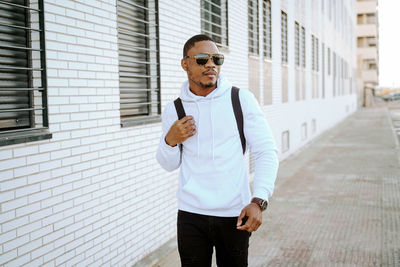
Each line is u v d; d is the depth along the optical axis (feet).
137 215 14.42
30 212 9.81
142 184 14.75
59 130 10.73
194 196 7.61
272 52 34.81
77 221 11.41
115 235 13.16
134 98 14.94
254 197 7.07
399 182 28.32
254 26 30.25
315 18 59.06
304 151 45.55
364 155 41.65
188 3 18.39
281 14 38.65
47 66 10.31
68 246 11.08
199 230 7.72
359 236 17.22
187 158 7.80
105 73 12.59
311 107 57.06
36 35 10.21
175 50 17.21
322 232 17.88
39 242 10.10
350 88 130.62
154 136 15.55
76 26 11.32
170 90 16.85
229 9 24.44
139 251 14.55
